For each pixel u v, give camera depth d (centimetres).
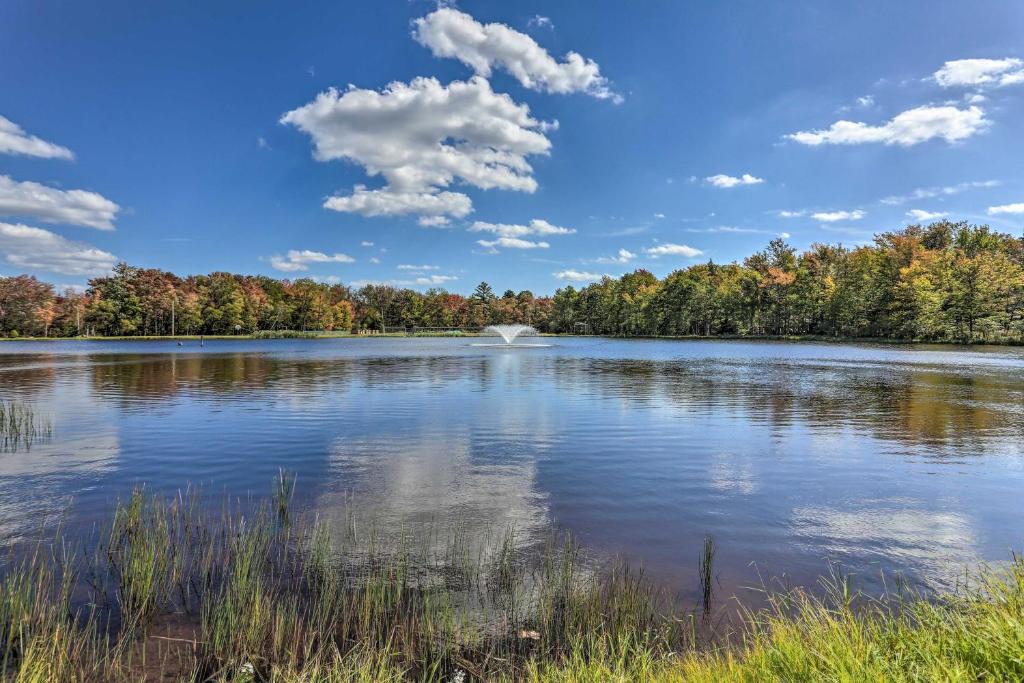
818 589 600
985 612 409
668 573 641
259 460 1205
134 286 11469
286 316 13500
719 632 507
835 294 9212
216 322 12200
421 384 2747
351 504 901
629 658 461
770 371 3553
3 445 1353
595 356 5291
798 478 1067
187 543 718
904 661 341
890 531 786
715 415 1812
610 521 823
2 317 10781
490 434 1498
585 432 1527
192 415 1805
